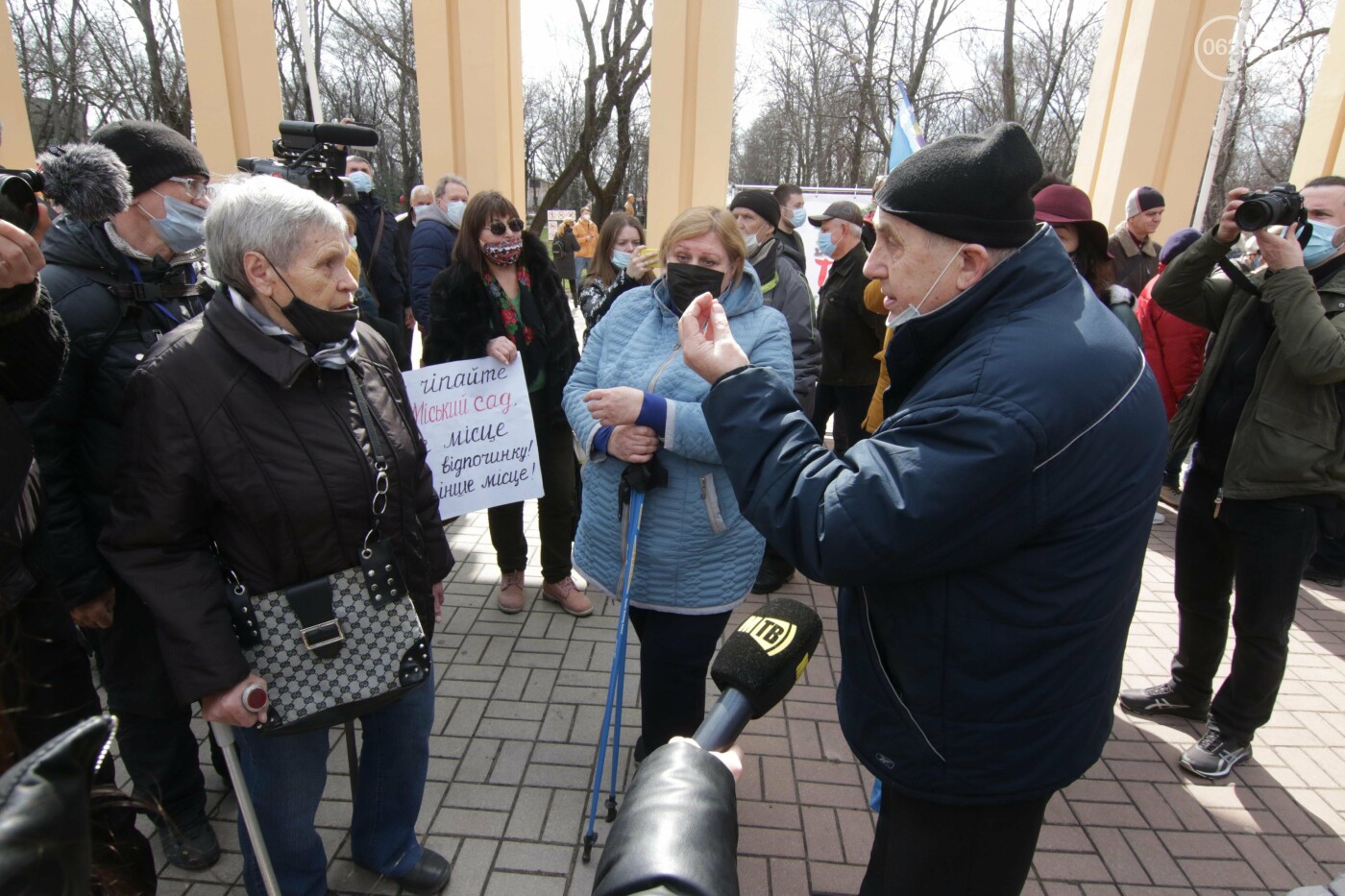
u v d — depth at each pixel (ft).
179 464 4.83
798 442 4.12
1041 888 7.36
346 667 5.41
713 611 7.11
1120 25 23.17
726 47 22.97
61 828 1.60
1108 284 8.88
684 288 6.85
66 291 5.94
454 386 9.86
